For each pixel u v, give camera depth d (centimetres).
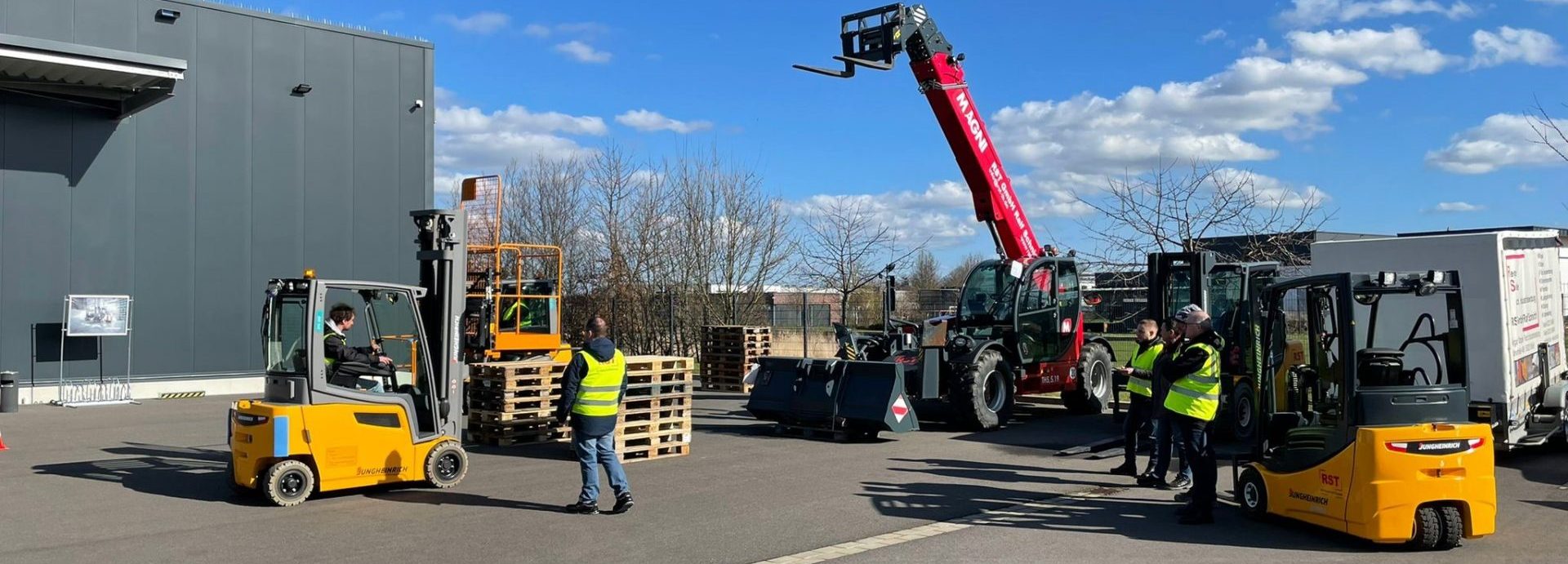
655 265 3195
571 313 3194
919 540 833
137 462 1223
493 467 1194
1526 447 1284
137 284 2044
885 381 1373
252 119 2184
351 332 2053
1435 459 770
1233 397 1341
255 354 2192
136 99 1953
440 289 1090
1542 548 797
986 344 1508
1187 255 1419
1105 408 1791
